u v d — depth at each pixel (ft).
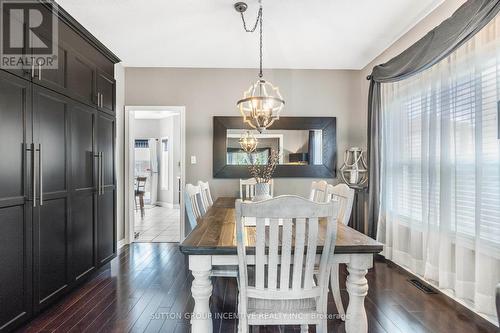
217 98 13.47
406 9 8.41
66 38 7.39
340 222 6.81
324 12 8.56
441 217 7.74
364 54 11.82
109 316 6.82
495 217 6.29
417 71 8.47
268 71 13.55
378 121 11.05
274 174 13.53
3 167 5.61
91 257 8.58
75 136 7.79
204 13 8.63
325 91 13.64
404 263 9.91
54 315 6.84
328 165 13.56
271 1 7.99
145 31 9.79
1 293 5.58
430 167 8.28
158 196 26.23
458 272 7.23
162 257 11.21
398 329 6.27
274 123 13.51
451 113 7.53
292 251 4.82
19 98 5.96
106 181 9.49
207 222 6.82
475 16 6.22
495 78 6.29
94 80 8.73
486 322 6.48
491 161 6.37
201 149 13.44
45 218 6.70
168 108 13.35
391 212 10.57
